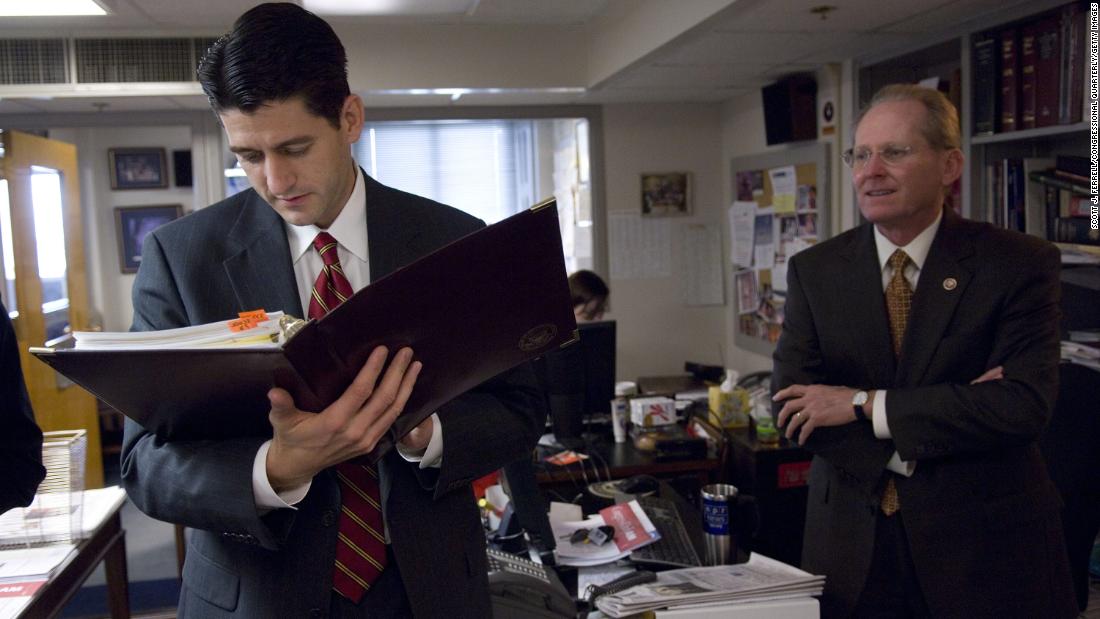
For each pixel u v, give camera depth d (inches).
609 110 188.4
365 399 32.7
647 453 115.5
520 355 38.2
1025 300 61.4
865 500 63.4
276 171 36.3
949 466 61.2
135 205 247.4
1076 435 86.8
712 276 195.2
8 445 47.6
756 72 151.1
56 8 130.5
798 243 160.4
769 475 112.1
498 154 254.1
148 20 139.6
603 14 150.0
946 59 130.6
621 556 73.8
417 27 157.1
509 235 33.2
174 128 247.1
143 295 40.3
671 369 195.8
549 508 82.2
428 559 40.0
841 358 66.6
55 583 69.5
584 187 199.2
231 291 39.8
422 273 31.5
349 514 39.4
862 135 63.5
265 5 36.1
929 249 64.4
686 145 192.2
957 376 62.9
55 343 33.1
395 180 250.7
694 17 110.7
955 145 63.3
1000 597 60.2
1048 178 100.6
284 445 33.3
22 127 167.2
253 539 36.6
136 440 39.7
